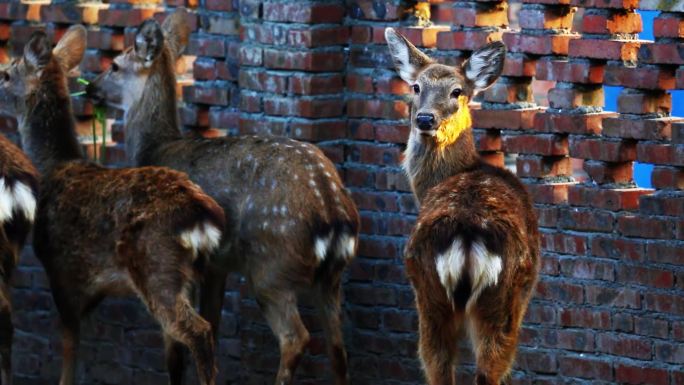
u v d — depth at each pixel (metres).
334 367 12.46
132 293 12.45
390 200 13.14
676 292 11.55
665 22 11.45
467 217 10.19
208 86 14.05
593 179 11.98
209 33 14.02
